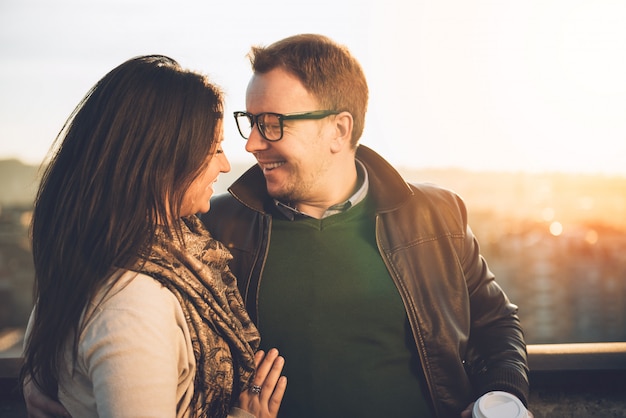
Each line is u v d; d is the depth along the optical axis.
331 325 1.50
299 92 1.47
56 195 1.13
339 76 1.50
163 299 1.07
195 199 1.20
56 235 1.10
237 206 1.64
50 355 1.08
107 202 1.08
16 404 1.88
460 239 1.62
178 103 1.12
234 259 1.57
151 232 1.10
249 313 1.52
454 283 1.56
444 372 1.50
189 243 1.19
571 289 57.53
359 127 1.57
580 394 1.91
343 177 1.58
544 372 1.90
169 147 1.11
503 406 1.34
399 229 1.56
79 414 1.08
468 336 1.57
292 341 1.49
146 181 1.10
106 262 1.06
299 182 1.51
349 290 1.51
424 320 1.50
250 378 1.34
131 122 1.10
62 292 1.06
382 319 1.51
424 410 1.51
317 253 1.53
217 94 1.18
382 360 1.50
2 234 66.06
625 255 60.47
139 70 1.13
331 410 1.47
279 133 1.47
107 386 0.98
